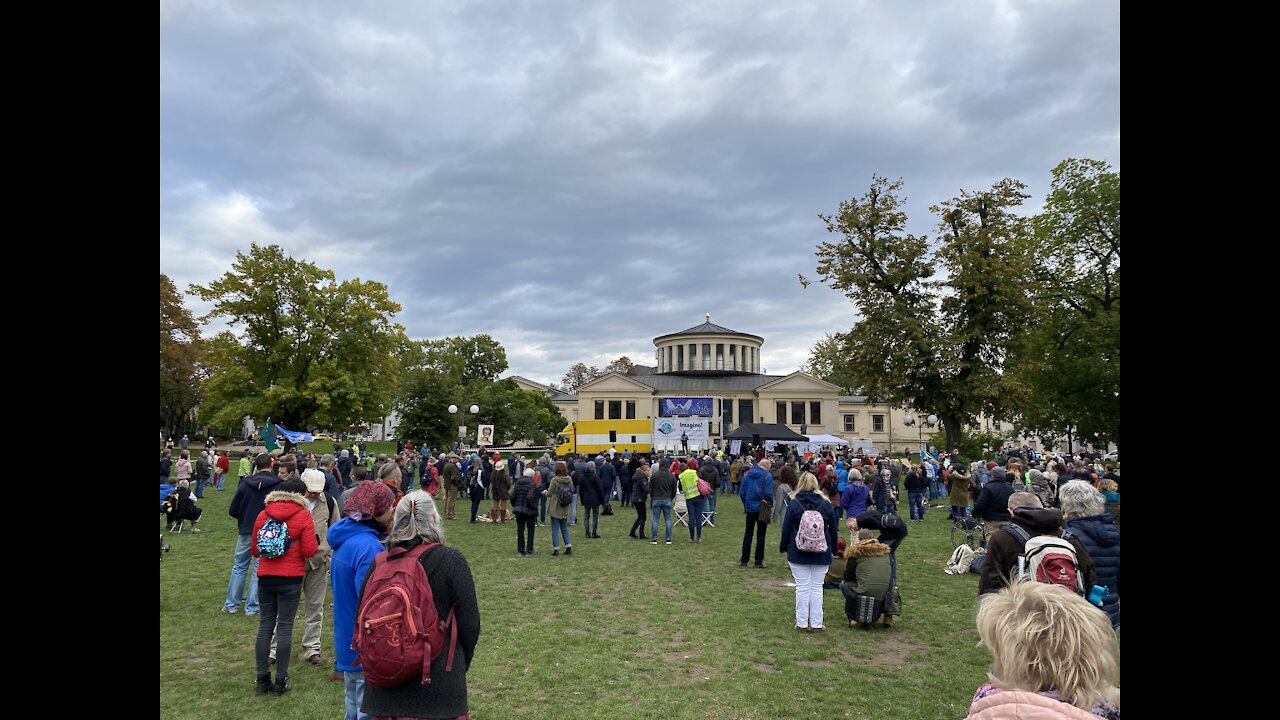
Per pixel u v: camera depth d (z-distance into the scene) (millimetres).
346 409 46250
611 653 7605
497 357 87000
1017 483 14359
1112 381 30359
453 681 3482
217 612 9117
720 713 5965
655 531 16438
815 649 7762
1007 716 1972
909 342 30828
